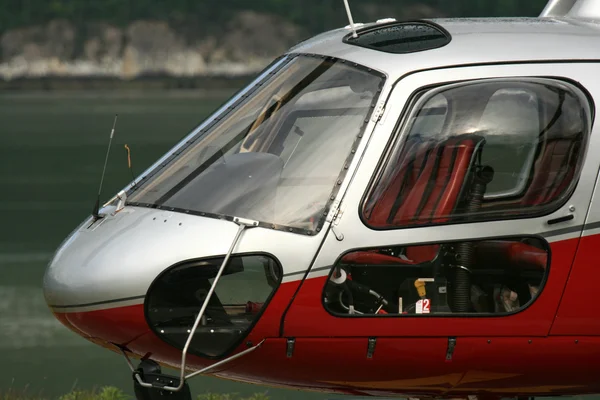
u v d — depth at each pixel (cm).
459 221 1711
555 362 1764
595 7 1981
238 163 1761
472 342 1731
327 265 1672
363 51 1806
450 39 1806
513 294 1750
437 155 1723
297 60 1873
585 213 1734
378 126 1716
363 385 1798
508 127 1747
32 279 8281
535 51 1789
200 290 1692
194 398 3784
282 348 1702
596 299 1738
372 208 1691
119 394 2764
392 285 1719
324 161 1717
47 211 13925
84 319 1741
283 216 1691
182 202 1750
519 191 1741
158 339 1714
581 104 1761
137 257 1698
